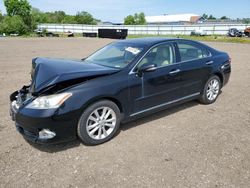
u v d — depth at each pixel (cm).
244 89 714
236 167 327
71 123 355
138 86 416
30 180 304
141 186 292
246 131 433
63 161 344
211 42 2988
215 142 393
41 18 9869
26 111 345
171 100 482
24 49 1942
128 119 424
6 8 7744
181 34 5753
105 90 375
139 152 365
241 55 1575
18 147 379
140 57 427
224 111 529
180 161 341
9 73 949
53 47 2159
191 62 505
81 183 299
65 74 356
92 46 2286
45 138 345
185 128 445
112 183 298
